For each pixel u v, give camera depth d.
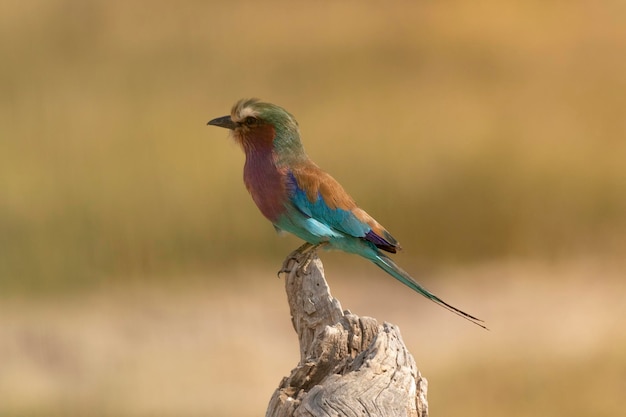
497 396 12.72
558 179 19.73
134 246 17.44
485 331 15.29
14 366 14.09
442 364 13.41
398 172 19.50
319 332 6.98
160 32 26.91
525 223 18.94
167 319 16.00
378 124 21.31
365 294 17.23
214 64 25.28
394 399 5.59
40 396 13.13
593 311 16.09
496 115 21.88
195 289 17.08
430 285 17.75
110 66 24.88
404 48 26.27
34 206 17.94
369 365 5.86
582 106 22.95
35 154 19.23
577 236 19.03
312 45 26.25
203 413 12.77
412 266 18.41
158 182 18.58
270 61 25.70
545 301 16.83
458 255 18.61
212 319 15.92
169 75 24.56
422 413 5.88
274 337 15.38
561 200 19.36
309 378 6.27
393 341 6.13
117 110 21.47
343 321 6.47
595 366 13.05
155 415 12.77
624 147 21.03
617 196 19.78
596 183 19.78
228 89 23.88
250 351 14.77
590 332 14.67
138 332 15.47
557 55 26.36
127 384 13.49
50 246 17.28
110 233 17.53
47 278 16.89
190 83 24.19
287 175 8.98
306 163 9.12
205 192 18.34
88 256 17.33
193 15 28.33
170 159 19.23
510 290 17.36
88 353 14.55
